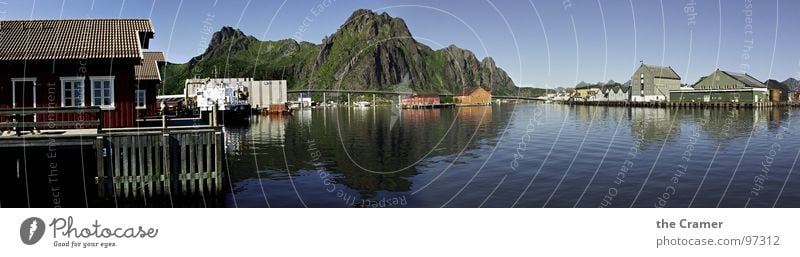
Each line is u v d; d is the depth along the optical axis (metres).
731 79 85.44
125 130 16.83
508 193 17.83
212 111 18.59
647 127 45.19
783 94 97.69
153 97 36.28
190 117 35.03
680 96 92.06
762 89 83.75
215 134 16.42
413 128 49.22
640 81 99.94
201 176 16.33
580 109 87.12
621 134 38.59
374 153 29.22
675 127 44.72
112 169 15.59
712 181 19.31
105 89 19.80
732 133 38.50
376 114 84.56
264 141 36.75
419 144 33.97
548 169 22.39
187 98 62.38
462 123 54.94
